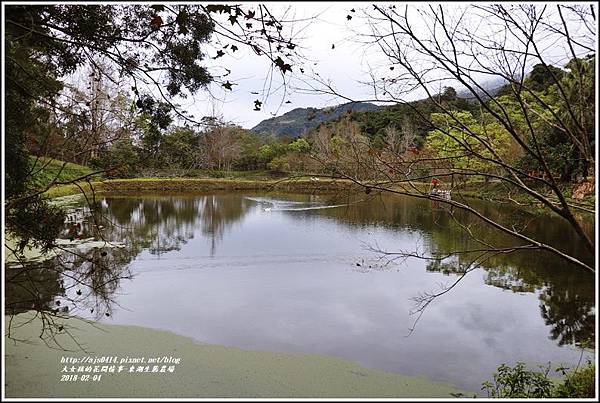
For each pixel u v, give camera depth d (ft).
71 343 16.66
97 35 12.12
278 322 20.29
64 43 12.78
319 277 28.07
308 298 23.90
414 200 62.64
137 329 18.65
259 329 19.36
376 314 21.50
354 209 64.64
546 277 27.94
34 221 14.21
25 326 17.83
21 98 13.51
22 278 23.43
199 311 21.50
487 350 17.56
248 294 24.38
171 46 12.33
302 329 19.48
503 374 13.55
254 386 13.87
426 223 50.24
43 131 13.39
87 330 18.22
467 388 14.28
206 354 16.35
